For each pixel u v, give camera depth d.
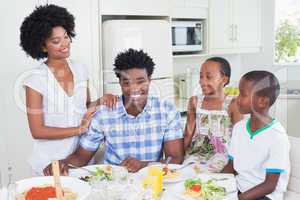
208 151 1.49
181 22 2.97
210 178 1.28
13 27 2.12
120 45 2.46
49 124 1.54
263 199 1.23
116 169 1.33
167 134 1.55
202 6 3.07
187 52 3.13
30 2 2.16
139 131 1.53
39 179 1.20
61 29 1.53
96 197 1.13
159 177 1.19
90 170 1.37
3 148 2.06
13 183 1.18
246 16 3.40
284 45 3.52
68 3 2.29
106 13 2.47
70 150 1.54
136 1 2.61
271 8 3.48
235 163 1.33
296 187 1.38
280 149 1.22
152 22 2.63
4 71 2.08
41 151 1.53
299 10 3.49
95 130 1.53
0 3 2.07
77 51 2.34
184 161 1.46
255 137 1.27
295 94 2.56
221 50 3.29
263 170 1.26
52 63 1.58
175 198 1.14
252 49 3.50
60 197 1.05
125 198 1.13
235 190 1.20
